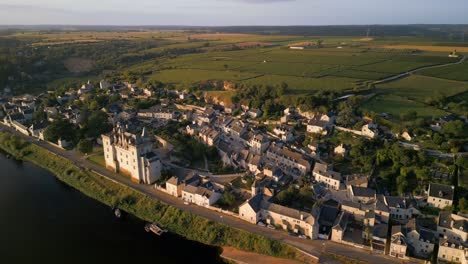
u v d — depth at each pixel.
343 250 158.25
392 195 189.50
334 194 196.62
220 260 161.88
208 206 191.75
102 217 194.75
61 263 159.00
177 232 180.88
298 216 170.12
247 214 179.75
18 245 170.88
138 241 174.88
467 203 168.75
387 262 150.25
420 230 157.62
